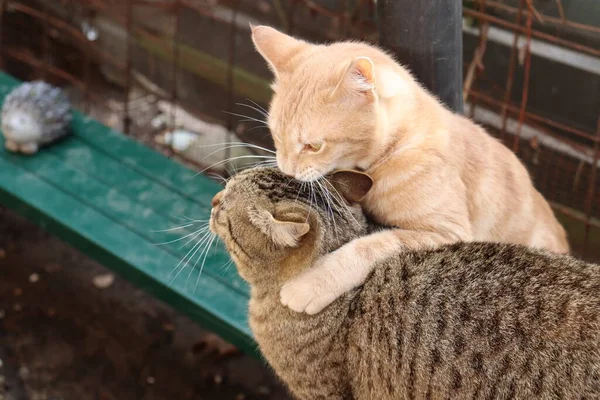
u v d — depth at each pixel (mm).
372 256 1013
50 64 1729
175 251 1239
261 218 984
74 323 1376
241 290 1197
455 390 939
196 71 1662
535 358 913
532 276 947
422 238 1044
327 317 1007
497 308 937
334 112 1030
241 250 1008
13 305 1396
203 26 1679
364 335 988
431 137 1062
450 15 1064
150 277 1215
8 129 1354
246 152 1487
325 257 1008
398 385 971
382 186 1066
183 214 1285
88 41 1729
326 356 1014
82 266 1451
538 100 1395
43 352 1343
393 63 1069
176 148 1535
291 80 1062
